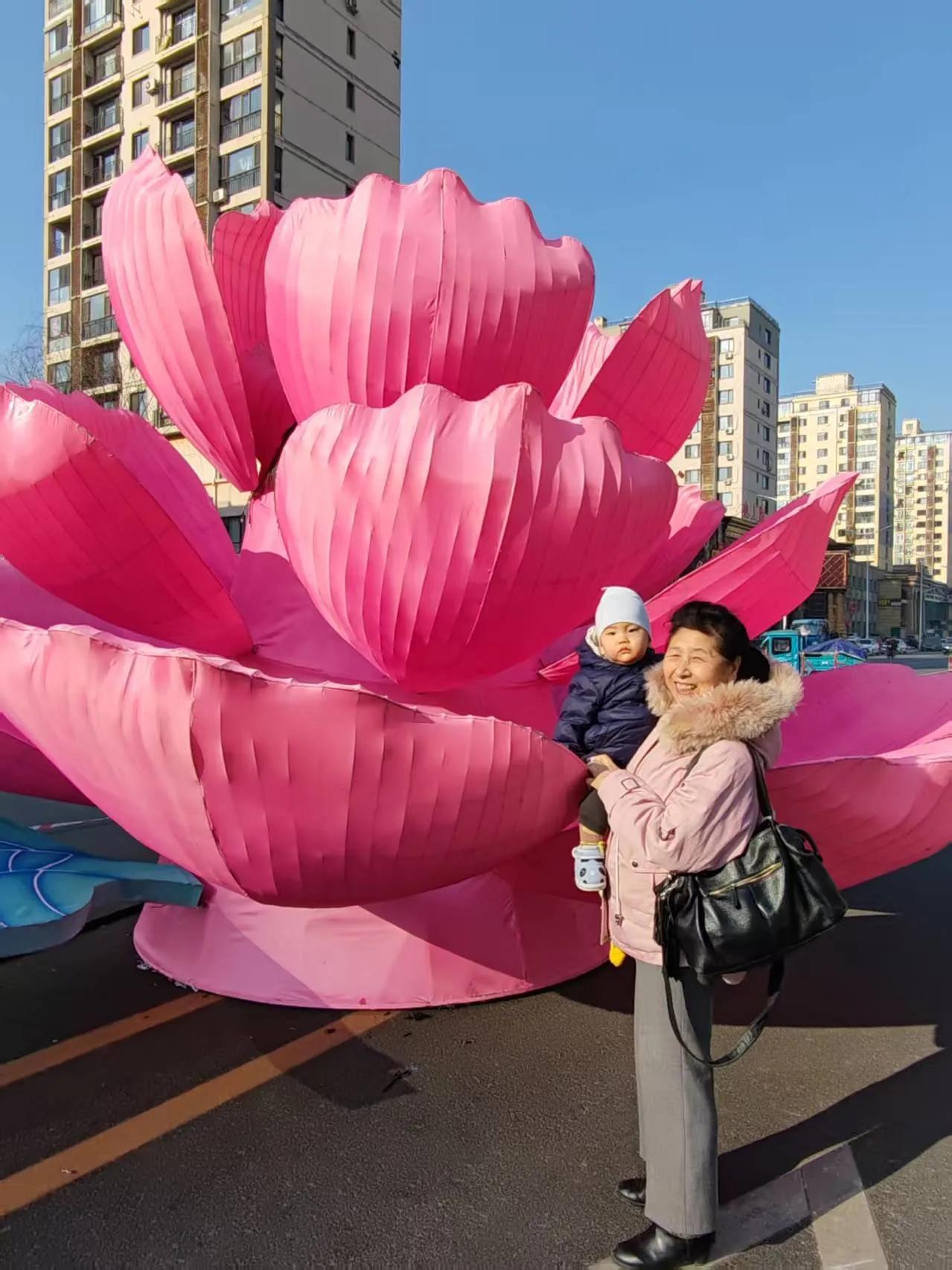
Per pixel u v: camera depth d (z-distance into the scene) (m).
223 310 3.06
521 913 3.53
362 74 33.72
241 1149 2.46
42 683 2.33
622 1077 2.86
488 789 2.33
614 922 2.06
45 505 2.56
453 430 2.33
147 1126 2.57
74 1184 2.30
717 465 60.19
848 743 3.79
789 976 3.87
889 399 99.88
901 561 126.12
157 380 3.33
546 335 2.88
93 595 2.86
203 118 31.06
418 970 3.29
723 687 1.93
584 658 2.59
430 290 2.71
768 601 3.34
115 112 34.22
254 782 2.20
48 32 35.94
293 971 3.30
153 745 2.20
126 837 5.44
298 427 2.47
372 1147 2.48
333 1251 2.06
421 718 2.23
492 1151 2.46
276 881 2.45
